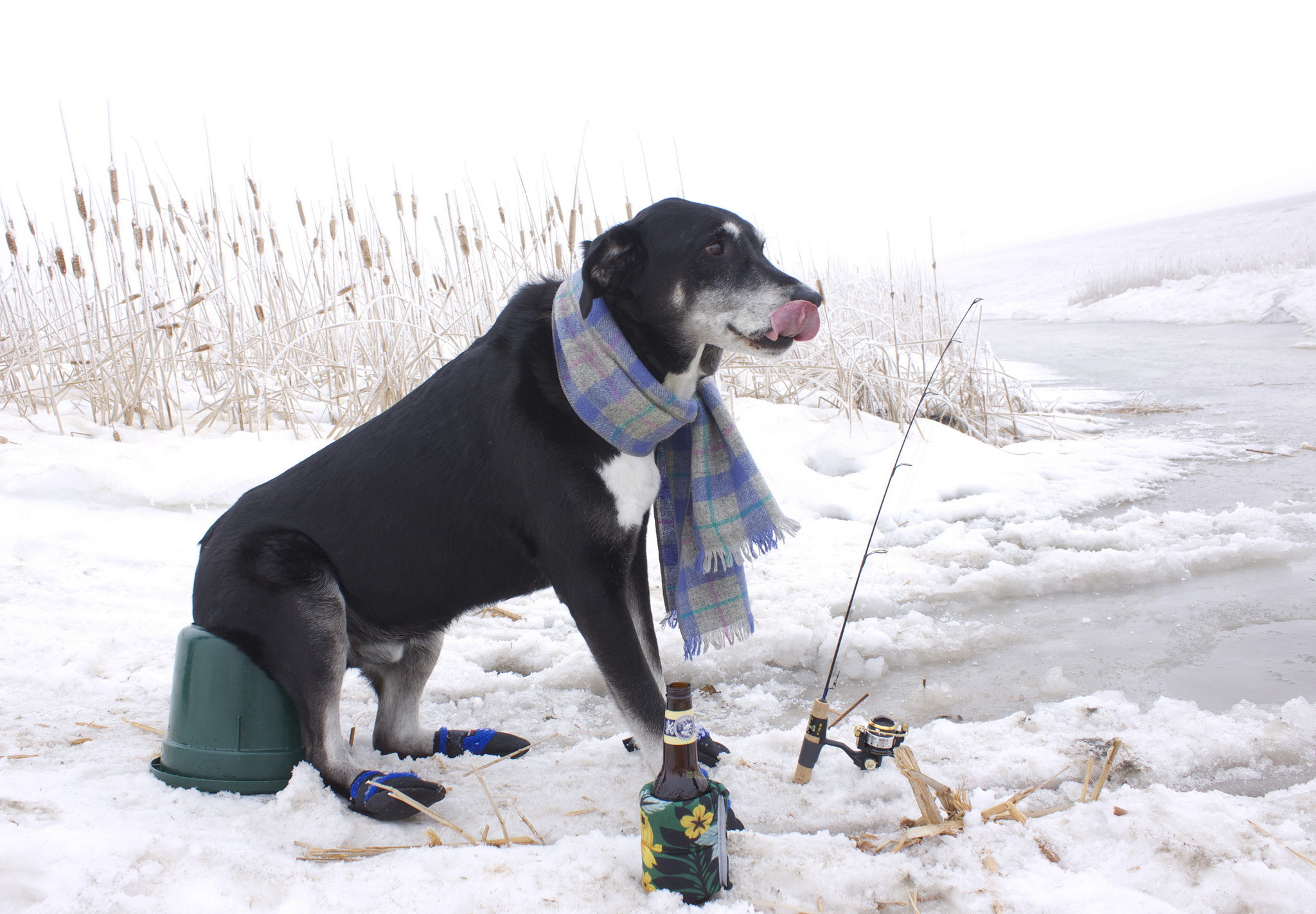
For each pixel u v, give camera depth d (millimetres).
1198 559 3783
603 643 2301
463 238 5859
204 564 2375
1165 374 9578
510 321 2494
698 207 2412
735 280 2350
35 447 4883
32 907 1564
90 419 5566
